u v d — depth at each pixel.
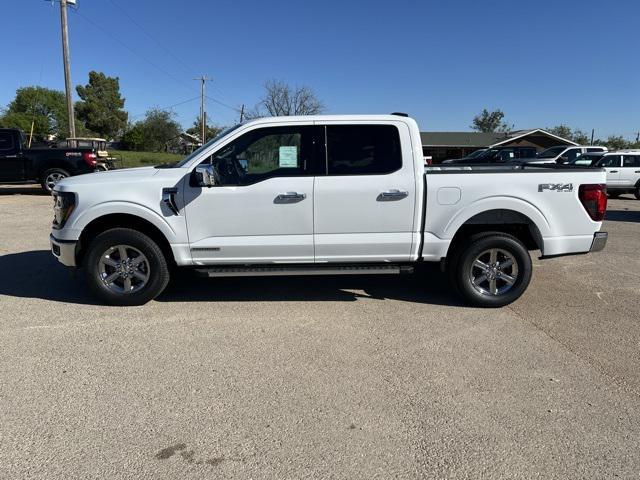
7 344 4.17
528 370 3.76
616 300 5.45
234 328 4.57
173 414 3.13
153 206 4.83
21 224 9.98
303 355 4.00
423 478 2.56
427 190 4.87
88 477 2.54
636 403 3.29
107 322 4.69
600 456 2.74
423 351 4.09
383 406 3.24
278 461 2.68
